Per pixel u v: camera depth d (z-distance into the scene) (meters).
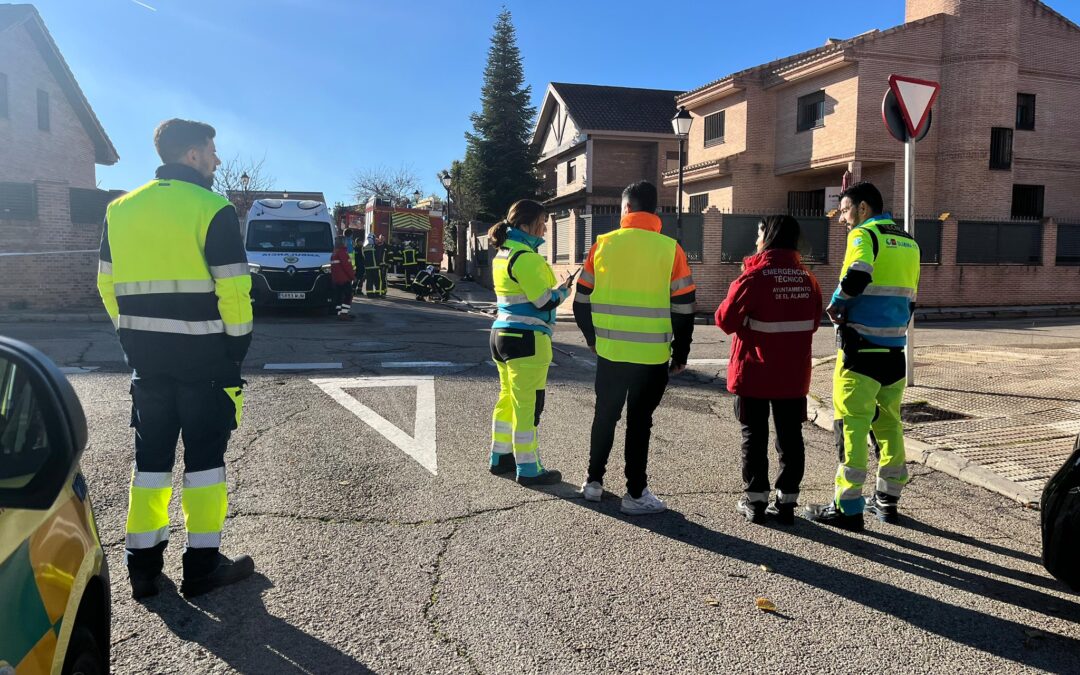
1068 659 3.18
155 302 3.45
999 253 22.17
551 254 24.12
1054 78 24.89
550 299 5.02
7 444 2.03
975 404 7.47
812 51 26.30
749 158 26.75
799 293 4.44
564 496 5.06
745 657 3.14
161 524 3.60
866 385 4.51
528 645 3.19
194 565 3.56
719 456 6.11
